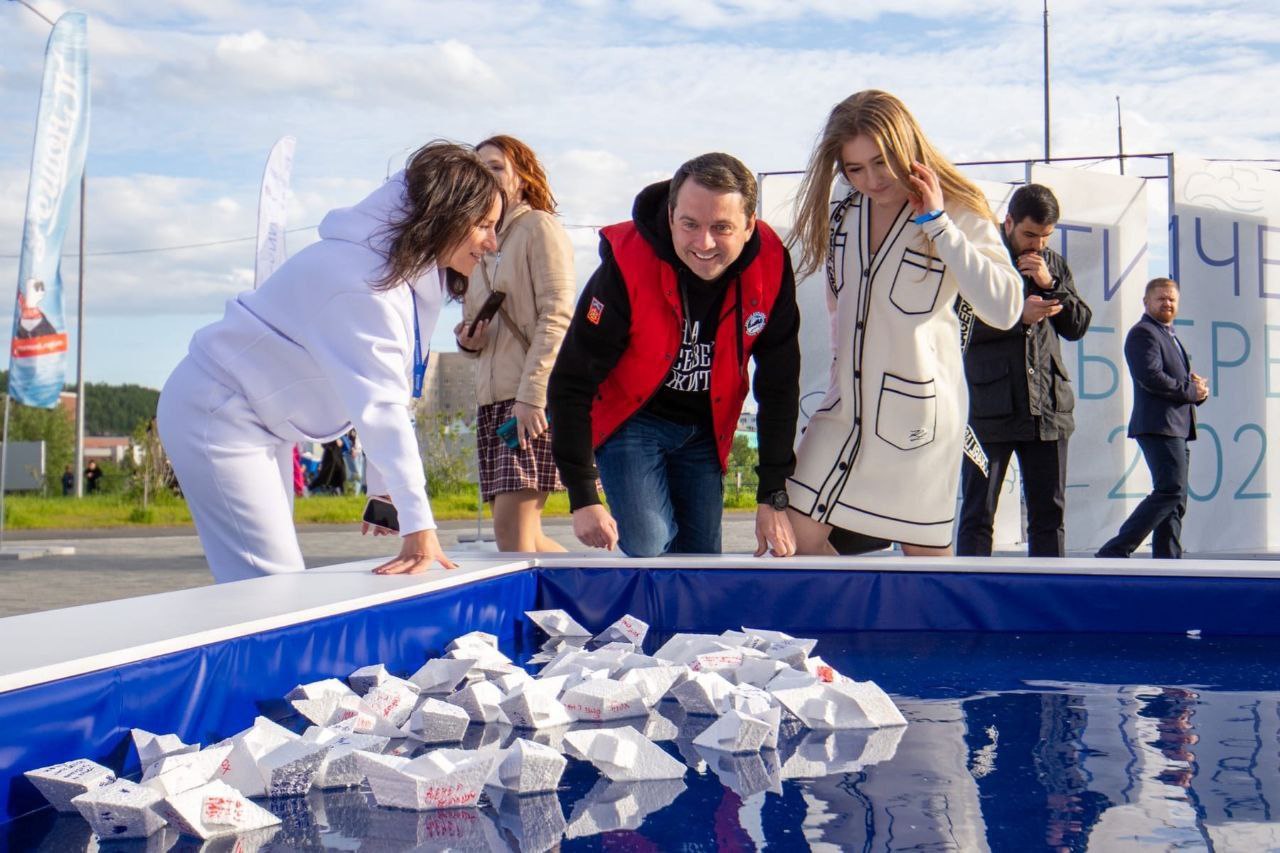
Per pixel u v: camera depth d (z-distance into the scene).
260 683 1.82
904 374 3.00
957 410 3.08
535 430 3.73
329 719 1.77
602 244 3.02
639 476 3.10
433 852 1.17
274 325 2.54
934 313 3.00
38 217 8.61
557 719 1.83
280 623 1.88
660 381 3.03
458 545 7.87
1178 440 5.93
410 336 2.54
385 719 1.74
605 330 2.96
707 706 1.89
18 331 8.59
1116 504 6.91
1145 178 6.95
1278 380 7.23
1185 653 2.37
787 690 1.79
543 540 4.02
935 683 2.06
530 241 3.79
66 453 31.23
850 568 2.80
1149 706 1.84
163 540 11.48
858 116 2.86
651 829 1.23
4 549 9.41
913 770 1.46
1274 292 7.20
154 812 1.26
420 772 1.39
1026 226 4.41
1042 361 4.46
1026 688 2.00
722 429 3.16
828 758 1.54
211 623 1.76
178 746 1.50
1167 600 2.65
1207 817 1.23
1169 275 7.05
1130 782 1.38
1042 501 4.54
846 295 3.08
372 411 2.46
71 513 16.12
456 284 2.67
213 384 2.59
